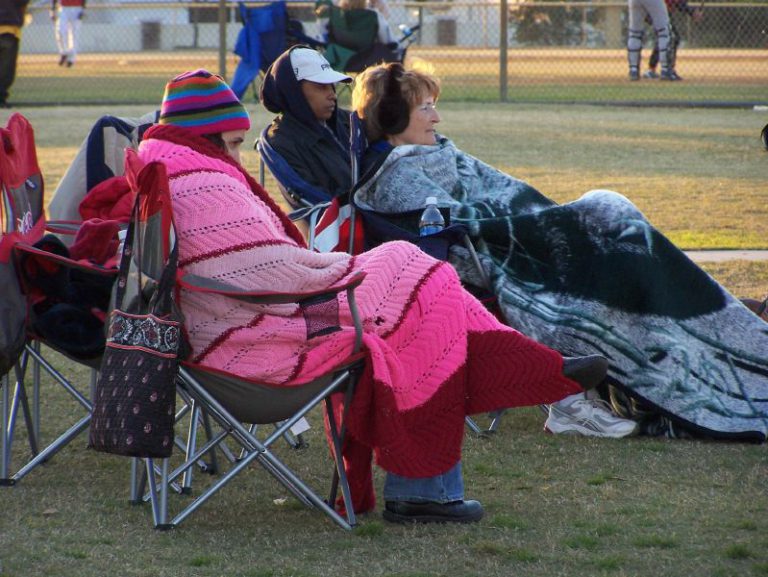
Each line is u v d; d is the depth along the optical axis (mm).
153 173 14297
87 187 19453
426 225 20031
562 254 20281
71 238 19391
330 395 15500
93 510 16188
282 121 23172
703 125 61094
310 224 21297
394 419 14766
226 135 15773
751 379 19641
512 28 96562
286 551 14672
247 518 15977
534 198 22094
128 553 14531
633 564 13969
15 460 18328
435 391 15320
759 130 58469
